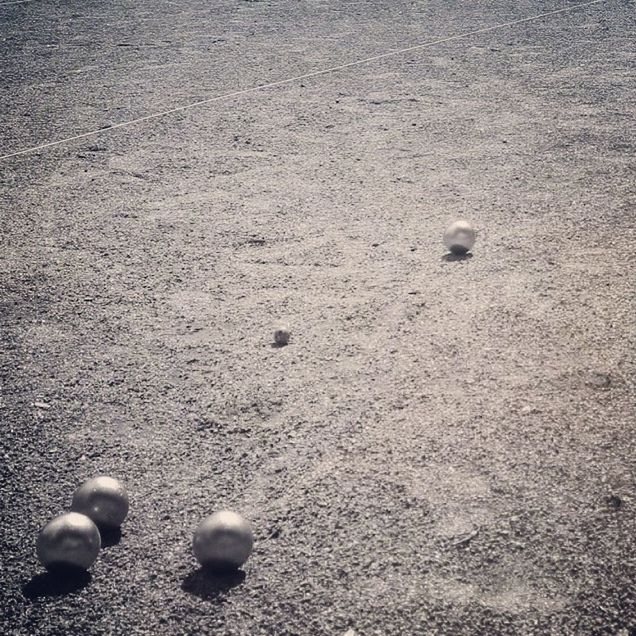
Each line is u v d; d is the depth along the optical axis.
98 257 3.16
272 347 2.69
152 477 2.31
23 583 2.10
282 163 3.93
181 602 2.05
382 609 2.01
